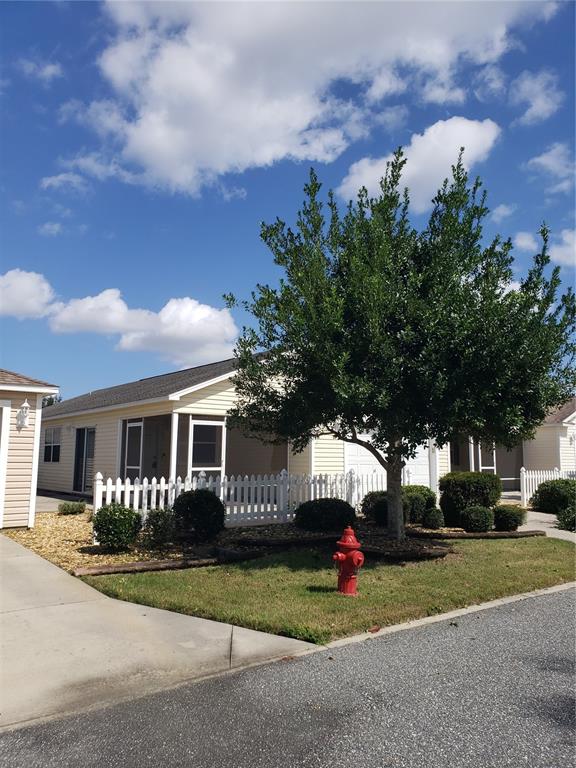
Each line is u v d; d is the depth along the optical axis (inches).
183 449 685.3
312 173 382.6
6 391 484.7
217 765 135.0
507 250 371.9
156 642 217.9
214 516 419.8
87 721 157.2
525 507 711.1
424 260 389.4
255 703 167.6
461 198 373.7
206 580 311.6
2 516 474.9
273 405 410.3
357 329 357.4
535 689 178.4
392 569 347.6
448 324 345.7
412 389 359.6
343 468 668.7
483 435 409.1
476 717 159.0
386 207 380.8
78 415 821.2
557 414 991.0
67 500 772.0
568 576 339.6
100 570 321.7
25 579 312.5
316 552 389.1
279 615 246.4
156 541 405.4
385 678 186.5
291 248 379.6
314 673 190.2
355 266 349.7
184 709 163.9
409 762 136.0
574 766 134.7
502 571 345.7
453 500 536.7
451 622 251.9
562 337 361.7
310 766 134.3
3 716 159.9
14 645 213.5
